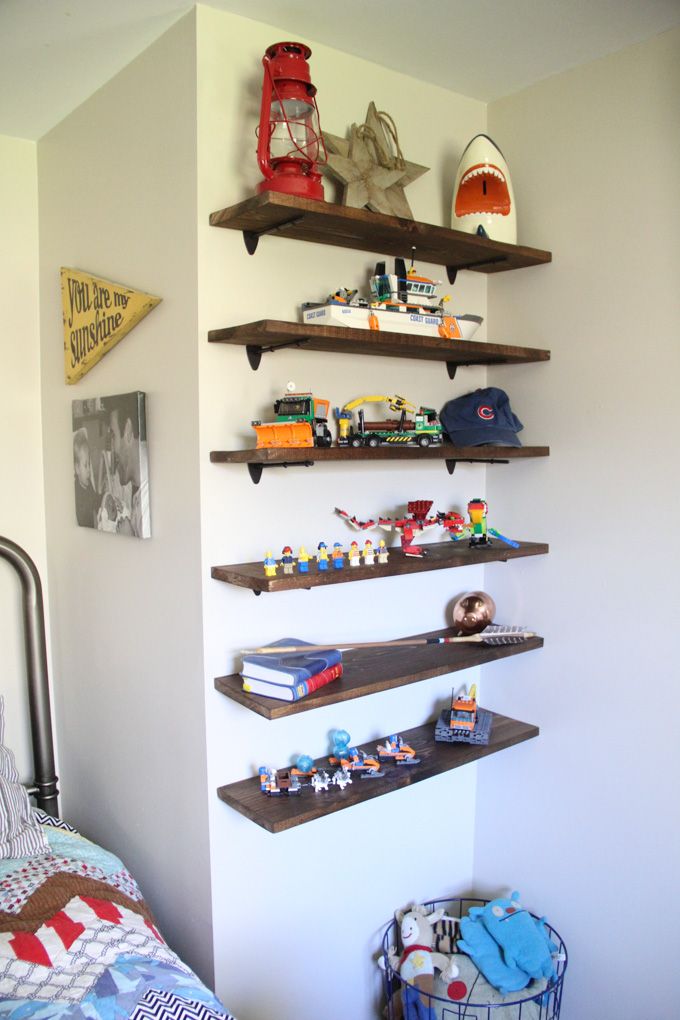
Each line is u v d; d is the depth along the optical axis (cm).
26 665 205
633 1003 174
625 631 171
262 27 148
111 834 193
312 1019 174
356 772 162
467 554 169
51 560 212
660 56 156
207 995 128
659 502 163
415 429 163
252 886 160
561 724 186
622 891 175
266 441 143
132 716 178
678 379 158
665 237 158
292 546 162
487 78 176
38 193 206
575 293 176
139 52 157
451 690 199
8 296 204
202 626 150
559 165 177
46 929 135
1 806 164
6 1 136
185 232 146
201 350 145
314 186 139
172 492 156
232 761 155
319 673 148
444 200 183
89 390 187
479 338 197
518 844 197
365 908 183
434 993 169
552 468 183
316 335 137
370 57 164
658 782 166
